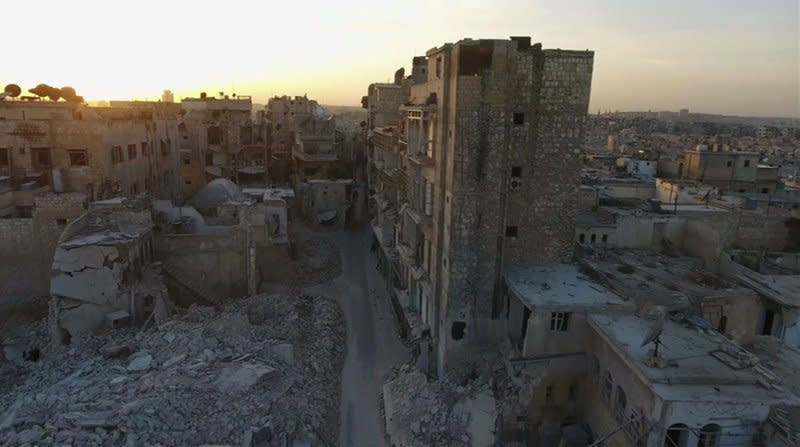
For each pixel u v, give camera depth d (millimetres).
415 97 40250
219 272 42656
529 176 32031
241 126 80125
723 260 35125
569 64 30688
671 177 71188
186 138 75938
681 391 20875
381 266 53406
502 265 31484
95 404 25109
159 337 32906
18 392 28750
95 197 43625
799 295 31609
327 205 68562
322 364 34750
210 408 25891
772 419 20422
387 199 50750
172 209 48094
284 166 86188
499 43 28500
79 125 43500
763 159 98188
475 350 31734
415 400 30188
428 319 35281
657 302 27172
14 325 38750
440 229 32281
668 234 38500
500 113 29266
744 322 30156
